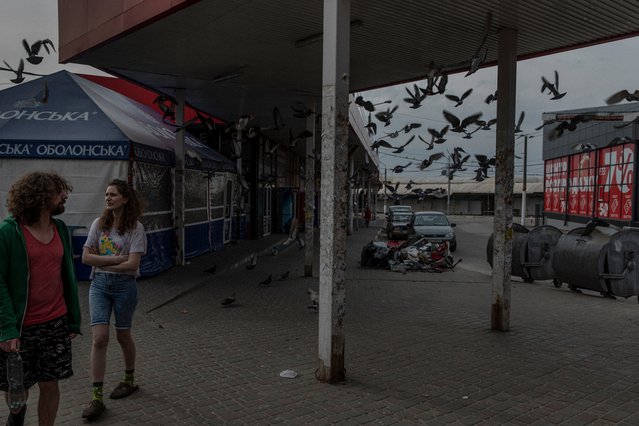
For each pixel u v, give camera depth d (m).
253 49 8.90
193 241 14.62
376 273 13.23
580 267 10.10
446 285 11.38
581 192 38.84
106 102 12.37
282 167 27.53
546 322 7.71
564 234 10.95
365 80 10.91
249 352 5.92
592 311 8.61
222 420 4.05
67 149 10.12
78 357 5.65
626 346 6.35
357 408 4.31
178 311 8.15
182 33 8.01
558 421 4.10
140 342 6.30
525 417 4.17
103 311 4.24
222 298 9.29
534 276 11.93
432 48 8.43
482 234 31.42
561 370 5.39
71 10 9.46
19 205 3.14
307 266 12.00
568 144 41.31
